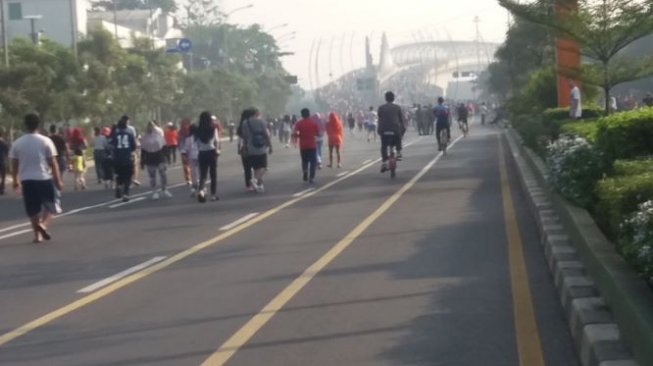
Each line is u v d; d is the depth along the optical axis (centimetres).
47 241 3856
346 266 2892
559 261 2434
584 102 6531
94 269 3067
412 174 6438
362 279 2669
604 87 5459
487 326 2092
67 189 6925
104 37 13250
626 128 2988
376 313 2245
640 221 1764
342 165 7731
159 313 2341
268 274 2809
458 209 4266
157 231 3988
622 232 1880
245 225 4025
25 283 2877
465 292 2447
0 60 10556
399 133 6275
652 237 1722
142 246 3550
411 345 1956
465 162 7481
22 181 3797
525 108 8725
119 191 5653
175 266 3038
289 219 4169
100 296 2597
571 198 3044
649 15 4953
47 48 11169
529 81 9375
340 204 4700
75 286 2773
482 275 2670
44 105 10112
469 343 1958
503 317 2167
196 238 3691
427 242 3312
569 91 6706
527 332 2028
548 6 5131
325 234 3622
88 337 2134
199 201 5162
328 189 5578
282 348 1967
